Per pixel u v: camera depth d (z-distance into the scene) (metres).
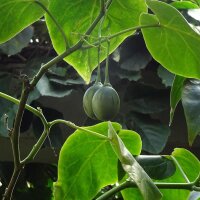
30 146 1.08
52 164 1.19
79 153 0.69
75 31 0.66
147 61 1.04
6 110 0.99
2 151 1.07
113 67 1.06
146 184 0.46
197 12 0.70
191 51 0.62
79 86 1.04
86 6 0.65
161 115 1.10
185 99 0.60
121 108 1.07
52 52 1.11
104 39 0.58
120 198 1.08
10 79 1.04
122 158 0.48
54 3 0.64
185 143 1.11
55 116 1.05
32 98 0.97
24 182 1.11
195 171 0.70
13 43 1.00
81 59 0.68
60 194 0.70
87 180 0.70
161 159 0.66
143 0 0.65
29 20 0.64
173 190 0.71
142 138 1.02
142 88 1.08
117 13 0.67
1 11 0.61
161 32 0.61
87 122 1.05
